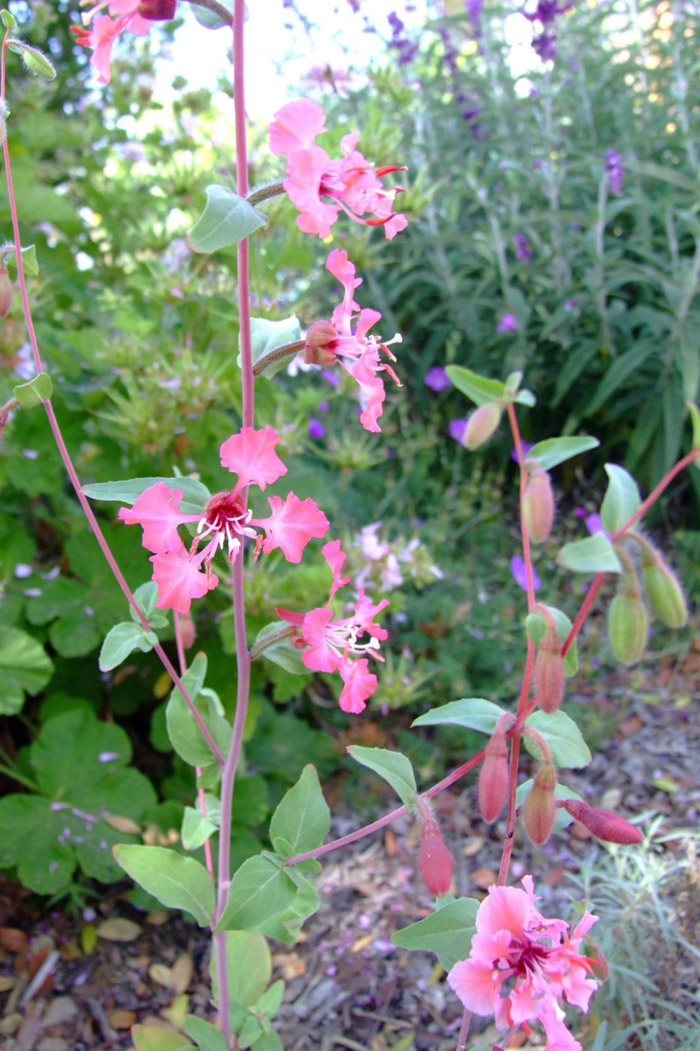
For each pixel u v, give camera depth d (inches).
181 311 14.1
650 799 15.2
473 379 7.9
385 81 15.0
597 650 18.6
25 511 14.8
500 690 16.6
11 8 20.3
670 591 6.7
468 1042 10.7
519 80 24.8
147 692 14.2
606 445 23.3
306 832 7.5
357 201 5.9
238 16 6.1
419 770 15.2
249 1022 9.1
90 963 11.9
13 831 11.7
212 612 14.0
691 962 9.6
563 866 13.6
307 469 14.9
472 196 24.0
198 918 7.9
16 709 11.9
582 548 6.8
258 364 6.7
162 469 13.6
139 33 6.3
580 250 23.7
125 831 12.1
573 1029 9.9
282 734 14.7
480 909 6.2
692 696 17.9
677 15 23.5
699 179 21.8
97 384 14.0
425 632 17.2
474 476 22.1
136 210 17.8
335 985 11.8
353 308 6.6
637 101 26.0
